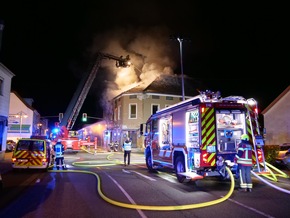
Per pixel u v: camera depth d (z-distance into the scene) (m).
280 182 9.27
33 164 12.38
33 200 6.87
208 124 8.37
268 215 5.50
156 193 7.64
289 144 15.08
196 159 8.42
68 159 20.30
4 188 8.49
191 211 5.82
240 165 7.91
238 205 6.29
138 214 5.62
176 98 33.66
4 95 18.95
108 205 6.36
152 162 12.21
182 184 9.13
